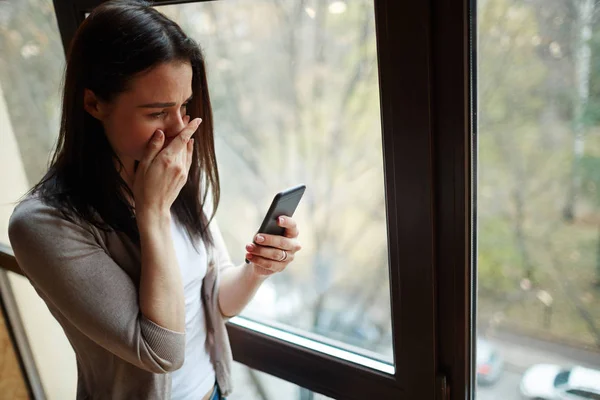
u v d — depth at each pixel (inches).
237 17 38.9
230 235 48.6
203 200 36.7
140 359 28.5
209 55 41.8
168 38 27.2
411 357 37.0
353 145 36.8
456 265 32.5
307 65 36.9
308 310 45.1
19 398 70.6
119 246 30.9
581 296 30.4
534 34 26.7
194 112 33.0
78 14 43.1
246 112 42.2
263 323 47.9
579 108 26.9
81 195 29.1
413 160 30.9
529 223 30.4
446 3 27.0
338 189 39.0
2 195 62.0
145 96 27.2
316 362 43.1
